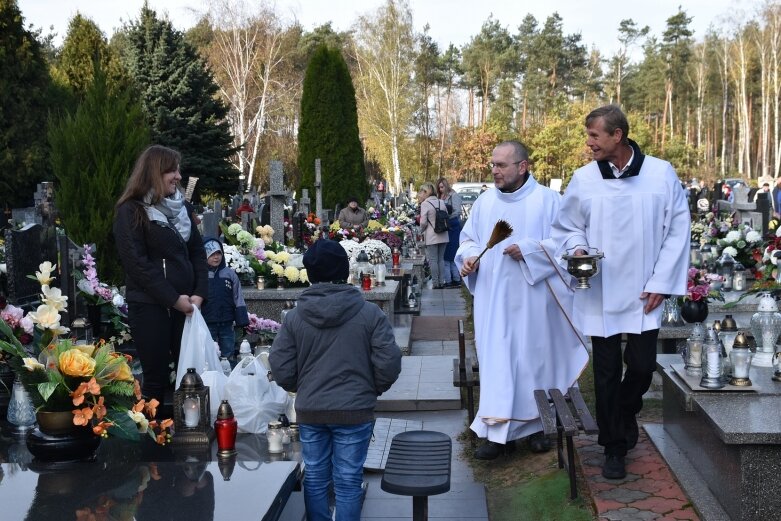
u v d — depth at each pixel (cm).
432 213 1642
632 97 7694
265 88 4425
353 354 414
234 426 504
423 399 753
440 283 1670
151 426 512
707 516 441
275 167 1443
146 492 402
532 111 7412
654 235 498
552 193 610
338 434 418
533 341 591
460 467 604
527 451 611
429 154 6425
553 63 7375
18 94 2927
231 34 4528
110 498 393
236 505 383
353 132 2369
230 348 835
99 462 452
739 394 487
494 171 602
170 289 557
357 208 1809
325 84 2325
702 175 6097
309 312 413
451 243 1708
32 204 2992
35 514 373
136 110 1012
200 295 587
